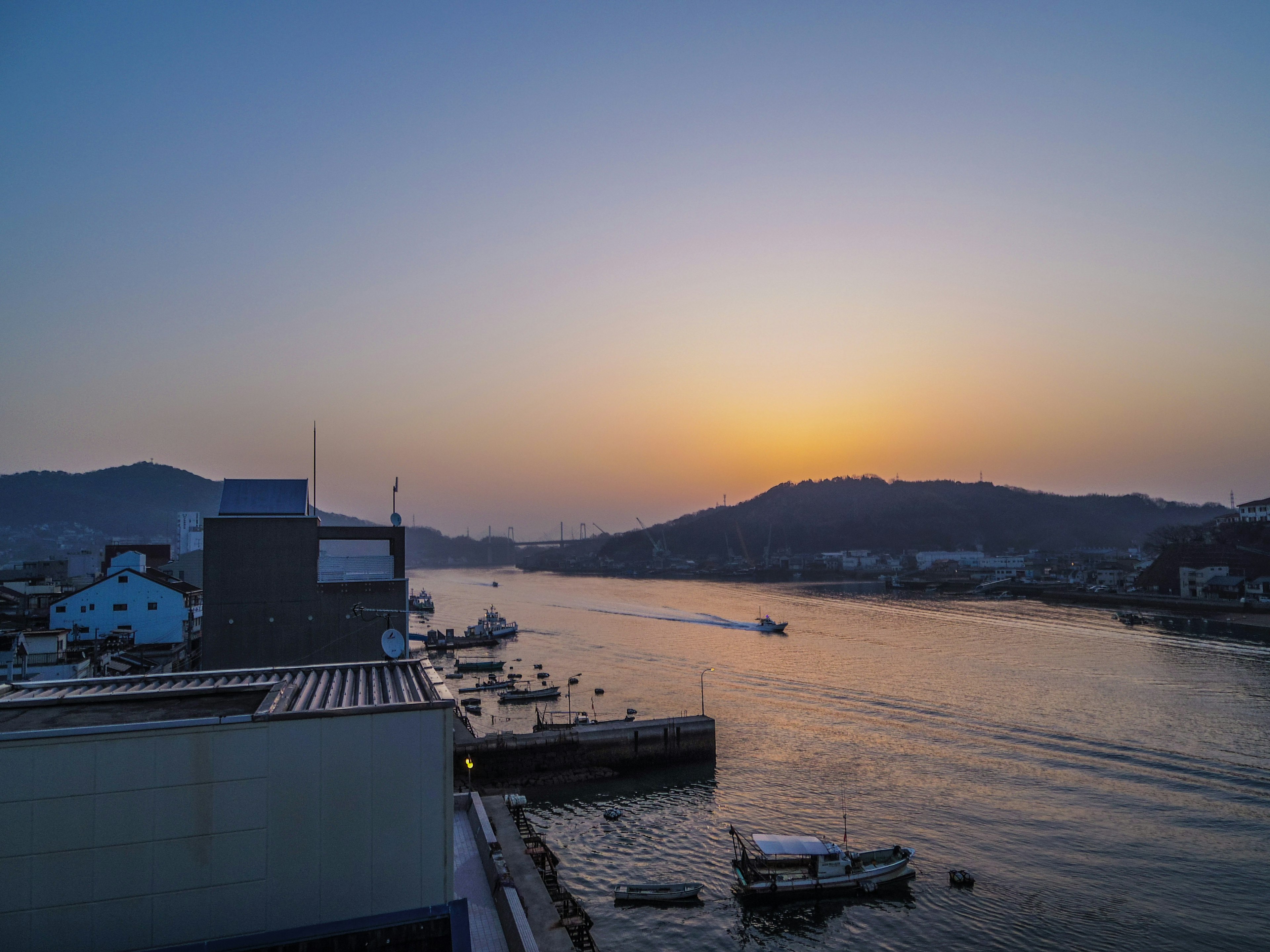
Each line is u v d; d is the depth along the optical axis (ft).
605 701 353.92
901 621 628.69
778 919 163.12
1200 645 477.36
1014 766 251.60
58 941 72.90
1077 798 223.10
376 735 83.51
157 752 76.48
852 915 164.25
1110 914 161.27
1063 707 323.37
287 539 215.31
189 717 83.87
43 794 73.31
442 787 85.56
